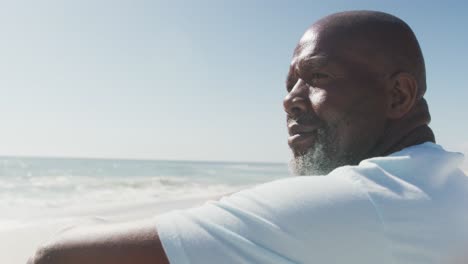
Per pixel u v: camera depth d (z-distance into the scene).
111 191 17.91
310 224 0.81
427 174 1.00
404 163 0.99
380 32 1.10
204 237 0.80
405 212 0.88
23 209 11.13
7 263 4.77
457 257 0.90
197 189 20.23
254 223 0.82
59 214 8.73
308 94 1.11
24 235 6.14
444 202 0.95
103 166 48.88
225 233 0.80
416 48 1.15
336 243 0.81
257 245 0.80
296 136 1.11
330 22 1.13
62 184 20.66
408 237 0.86
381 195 0.88
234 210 0.83
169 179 27.00
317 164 1.09
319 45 1.11
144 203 10.62
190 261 0.78
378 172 0.94
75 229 0.88
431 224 0.90
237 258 0.79
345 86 1.07
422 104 1.18
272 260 0.79
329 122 1.08
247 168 60.50
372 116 1.08
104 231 0.85
